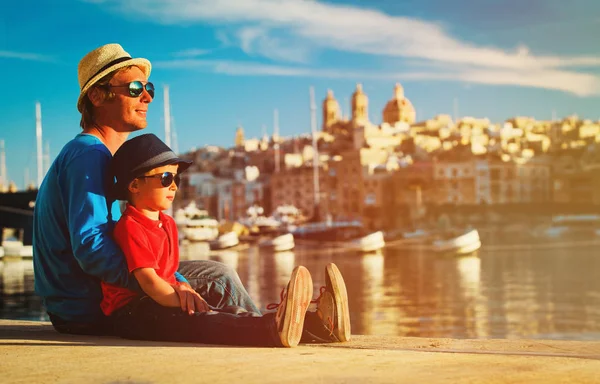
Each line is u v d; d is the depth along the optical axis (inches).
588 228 4680.1
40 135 4311.0
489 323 1561.3
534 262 3031.5
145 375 121.2
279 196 6358.3
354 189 5595.5
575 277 2466.8
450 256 3366.1
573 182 5689.0
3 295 2086.6
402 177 5339.6
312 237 4783.5
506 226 5054.1
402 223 5206.7
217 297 189.2
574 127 7253.9
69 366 133.0
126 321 177.5
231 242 4035.4
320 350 151.1
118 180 175.8
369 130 6766.7
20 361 141.6
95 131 191.3
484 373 115.0
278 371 121.5
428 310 1769.2
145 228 173.5
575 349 165.3
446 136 7022.6
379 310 1781.5
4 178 5905.5
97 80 185.3
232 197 6904.5
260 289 2236.7
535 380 109.0
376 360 131.4
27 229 4065.0
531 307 1800.0
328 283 171.3
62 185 177.0
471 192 5324.8
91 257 170.9
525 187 5506.9
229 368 125.3
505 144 6058.1
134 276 171.6
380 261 3221.0
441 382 109.0
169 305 171.2
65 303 185.5
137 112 192.9
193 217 4990.2
